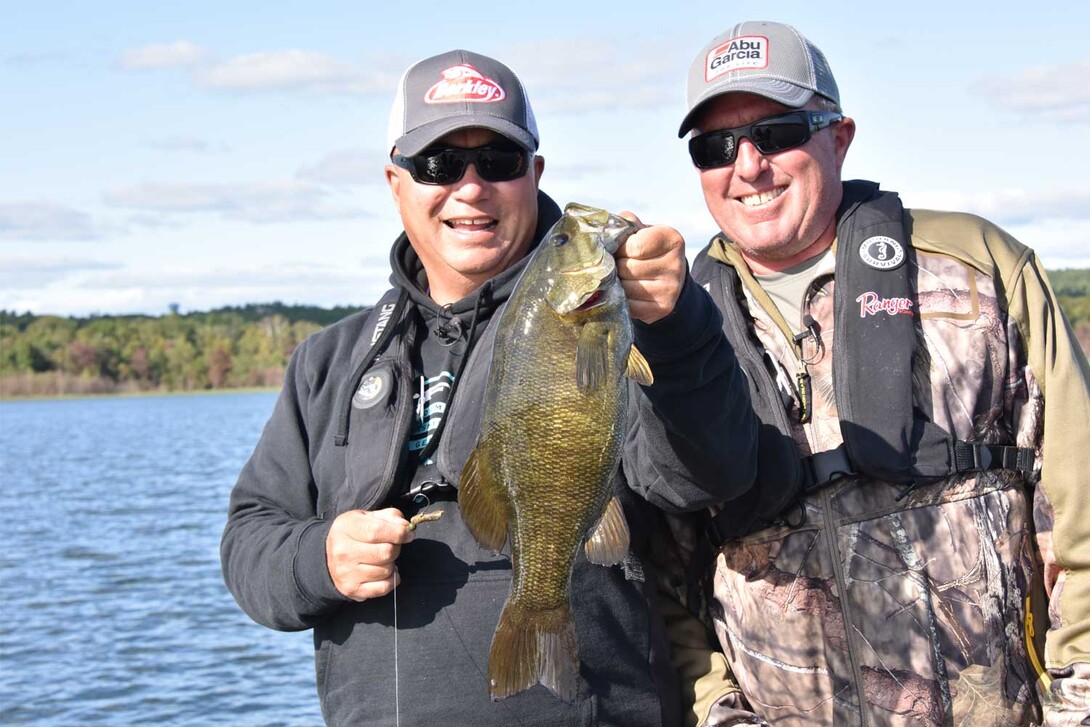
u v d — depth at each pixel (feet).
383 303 14.60
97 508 104.94
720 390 11.62
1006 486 13.60
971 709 13.10
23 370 510.58
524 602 11.20
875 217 14.20
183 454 185.88
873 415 13.34
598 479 10.94
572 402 10.82
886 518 13.38
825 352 13.99
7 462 173.68
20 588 64.39
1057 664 13.25
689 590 14.70
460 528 13.01
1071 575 13.33
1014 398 13.71
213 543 80.59
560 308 10.77
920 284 13.99
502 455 11.14
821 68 14.35
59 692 43.50
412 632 12.85
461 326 13.89
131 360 522.47
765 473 13.50
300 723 39.37
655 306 11.01
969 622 13.17
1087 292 172.04
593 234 10.80
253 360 533.96
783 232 14.15
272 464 14.64
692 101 14.51
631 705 12.96
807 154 14.02
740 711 13.84
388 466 13.19
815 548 13.53
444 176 13.64
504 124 13.57
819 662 13.51
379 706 12.88
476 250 13.85
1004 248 14.06
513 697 12.57
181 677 45.21
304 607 13.09
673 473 12.27
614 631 12.97
